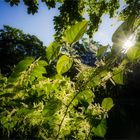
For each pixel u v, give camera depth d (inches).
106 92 20.4
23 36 888.3
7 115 21.5
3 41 866.1
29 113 21.5
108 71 18.3
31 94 22.5
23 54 869.2
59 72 18.7
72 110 22.0
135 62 17.5
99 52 17.9
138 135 264.8
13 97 22.2
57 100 21.1
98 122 21.6
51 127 21.7
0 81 23.3
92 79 19.2
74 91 21.4
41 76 21.8
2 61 844.0
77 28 16.6
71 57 18.3
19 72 20.9
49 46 18.1
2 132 21.7
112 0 228.8
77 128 22.1
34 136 21.7
